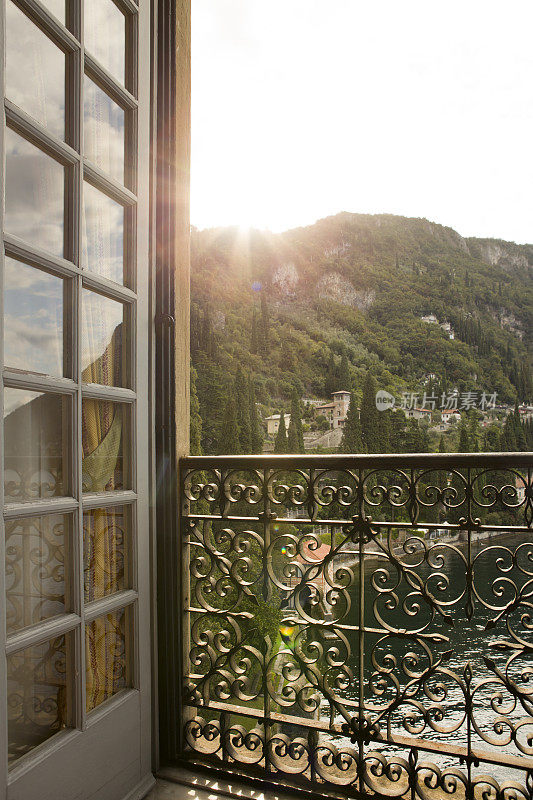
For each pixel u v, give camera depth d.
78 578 1.34
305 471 1.64
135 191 1.70
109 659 1.53
